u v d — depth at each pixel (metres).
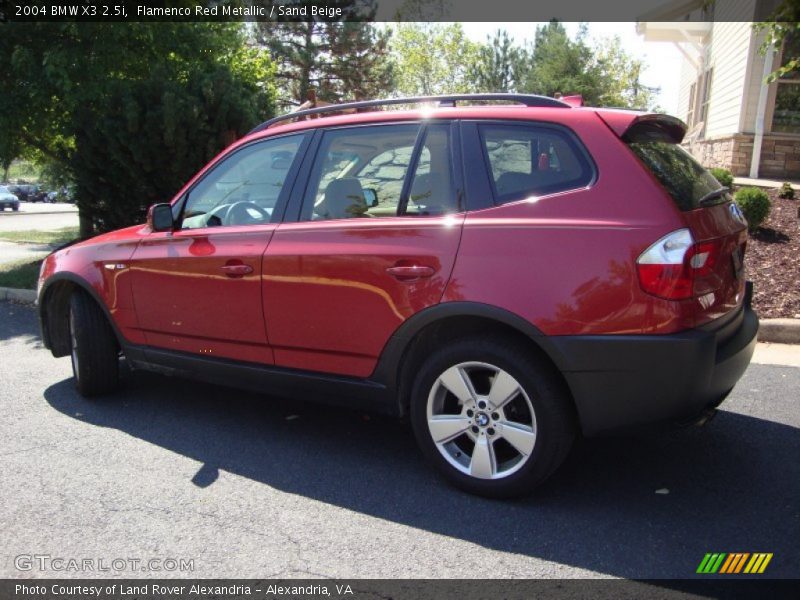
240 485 3.65
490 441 3.39
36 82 9.83
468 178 3.48
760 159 13.80
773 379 5.27
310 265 3.74
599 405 3.12
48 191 57.41
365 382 3.71
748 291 3.86
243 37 13.20
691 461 3.87
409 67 42.56
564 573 2.84
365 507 3.41
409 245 3.47
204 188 4.50
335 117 4.03
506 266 3.22
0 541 3.11
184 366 4.44
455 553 2.99
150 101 9.33
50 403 4.93
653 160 3.27
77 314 4.82
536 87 35.81
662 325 2.99
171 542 3.10
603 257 3.07
